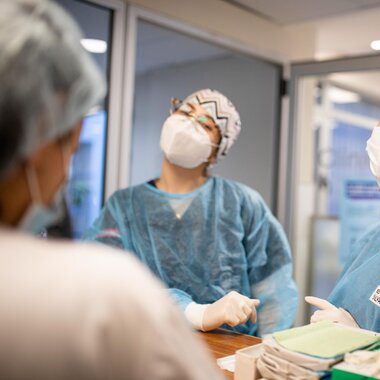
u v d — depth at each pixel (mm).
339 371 811
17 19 527
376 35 3203
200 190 1773
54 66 537
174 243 1697
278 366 876
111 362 465
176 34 2527
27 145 521
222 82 3166
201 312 1390
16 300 464
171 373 486
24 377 448
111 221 1737
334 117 4379
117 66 2193
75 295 470
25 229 562
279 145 2955
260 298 1734
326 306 1357
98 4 2109
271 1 2545
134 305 484
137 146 3252
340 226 3230
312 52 3115
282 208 2924
